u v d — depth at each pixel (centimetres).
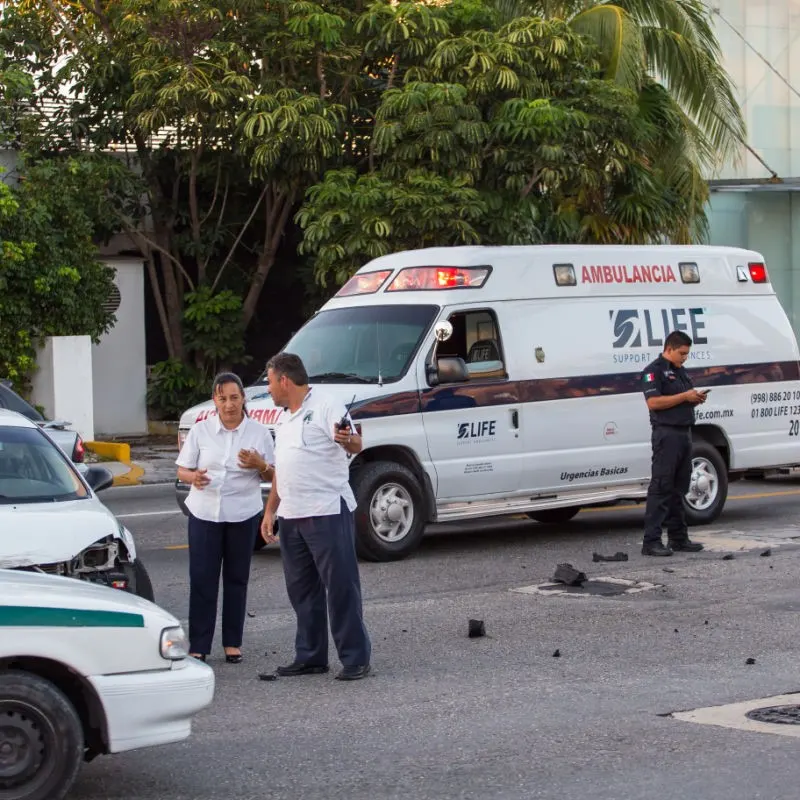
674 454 1418
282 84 2653
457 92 2452
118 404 2897
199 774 716
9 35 2764
